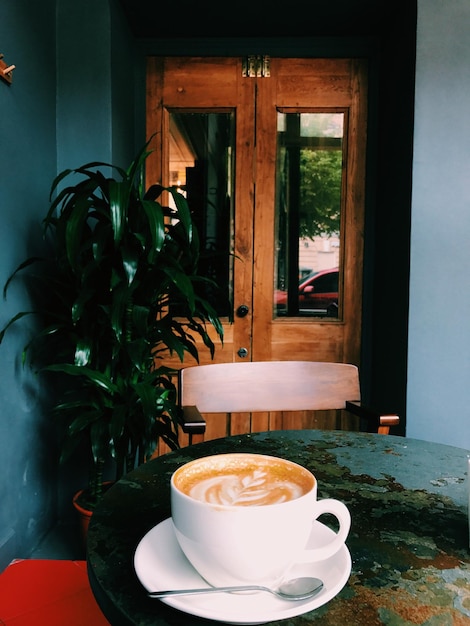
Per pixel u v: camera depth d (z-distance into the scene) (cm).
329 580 44
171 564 46
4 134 164
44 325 199
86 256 171
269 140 259
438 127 210
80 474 220
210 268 263
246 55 258
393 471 76
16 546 172
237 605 40
